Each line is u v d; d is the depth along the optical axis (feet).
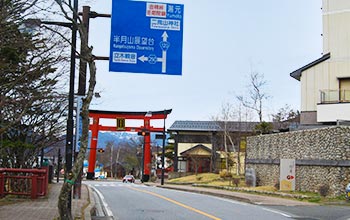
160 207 61.11
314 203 71.00
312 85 107.55
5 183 59.41
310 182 85.15
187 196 83.76
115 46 46.96
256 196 82.02
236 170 175.01
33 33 55.06
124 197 78.84
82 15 51.96
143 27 47.62
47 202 54.85
